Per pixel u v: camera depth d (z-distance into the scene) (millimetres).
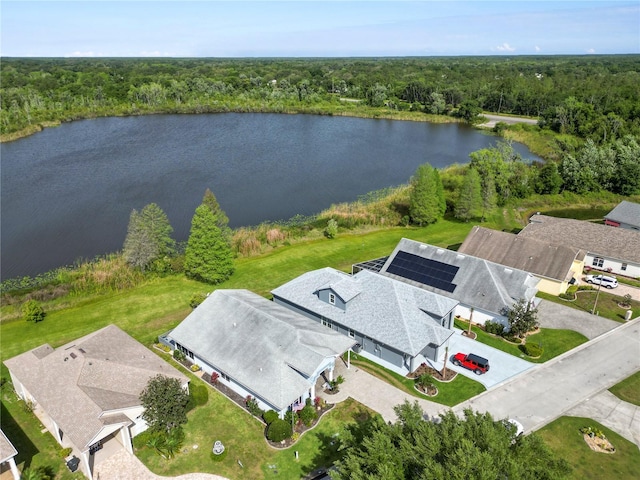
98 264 57031
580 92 158125
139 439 31031
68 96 161875
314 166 107750
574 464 30109
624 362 40781
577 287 53844
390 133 147375
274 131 145375
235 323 38750
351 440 26156
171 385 31766
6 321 46875
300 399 34344
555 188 86062
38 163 106500
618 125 120062
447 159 116438
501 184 84125
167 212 78125
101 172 100188
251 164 108188
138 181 94188
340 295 41906
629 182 86688
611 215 72312
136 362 35031
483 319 45906
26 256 62625
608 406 35469
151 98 170750
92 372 32750
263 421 33562
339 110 175375
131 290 53094
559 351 42219
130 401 31281
